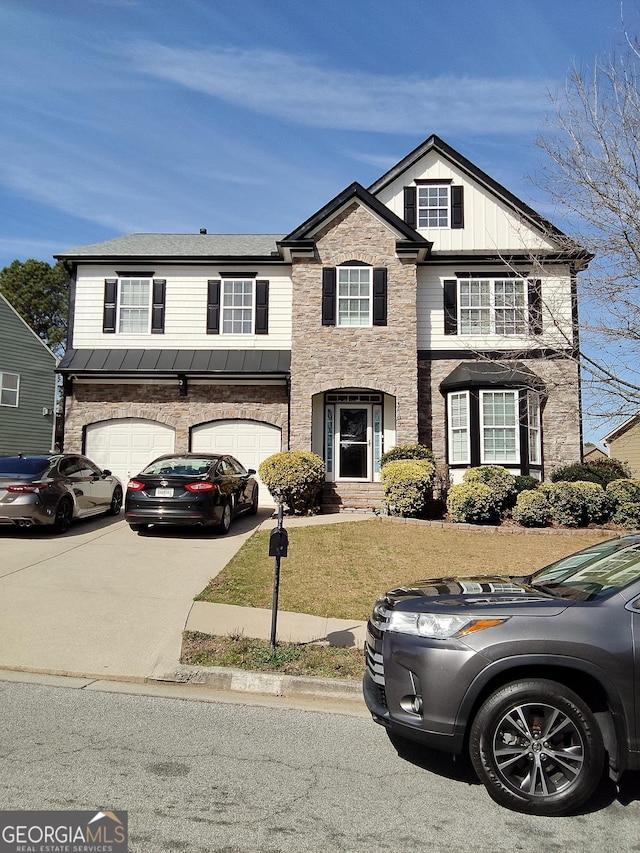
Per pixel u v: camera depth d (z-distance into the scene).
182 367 17.00
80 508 12.51
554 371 16.42
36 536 11.52
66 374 17.27
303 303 16.61
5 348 24.44
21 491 11.02
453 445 16.67
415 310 16.47
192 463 12.16
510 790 3.58
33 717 4.70
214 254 18.16
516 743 3.66
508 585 4.74
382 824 3.38
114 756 4.08
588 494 13.22
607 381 11.70
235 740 4.44
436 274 17.56
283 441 17.28
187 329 17.84
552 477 15.70
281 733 4.61
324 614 7.48
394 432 17.30
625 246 11.41
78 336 17.84
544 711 3.66
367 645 4.44
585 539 12.24
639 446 31.66
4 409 24.20
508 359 15.78
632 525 13.08
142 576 8.80
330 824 3.36
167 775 3.85
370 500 16.03
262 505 17.02
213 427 17.44
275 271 18.08
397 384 16.25
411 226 18.02
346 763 4.14
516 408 16.03
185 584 8.49
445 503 15.13
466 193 18.09
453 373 16.92
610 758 3.60
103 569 9.12
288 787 3.76
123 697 5.21
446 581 5.06
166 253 18.25
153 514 11.14
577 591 4.29
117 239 20.20
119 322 17.91
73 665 5.81
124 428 17.47
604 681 3.59
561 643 3.65
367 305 16.69
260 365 17.02
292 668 5.72
